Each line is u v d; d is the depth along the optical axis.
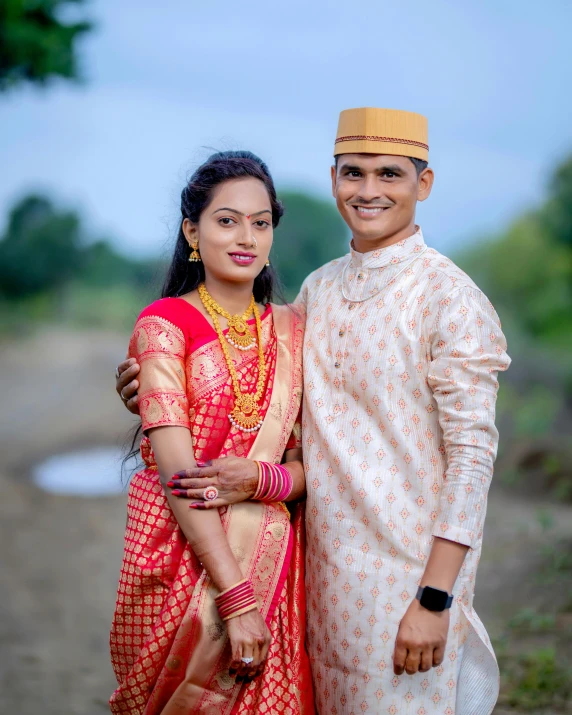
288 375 2.75
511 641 4.65
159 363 2.60
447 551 2.42
